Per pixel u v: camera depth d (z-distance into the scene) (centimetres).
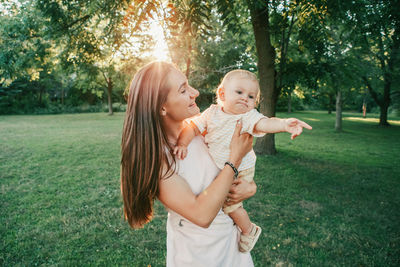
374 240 376
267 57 838
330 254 340
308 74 870
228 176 115
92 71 970
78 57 771
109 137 1323
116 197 522
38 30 737
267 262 321
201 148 133
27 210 459
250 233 147
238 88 141
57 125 1920
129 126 118
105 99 4544
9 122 2152
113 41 637
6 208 466
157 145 112
